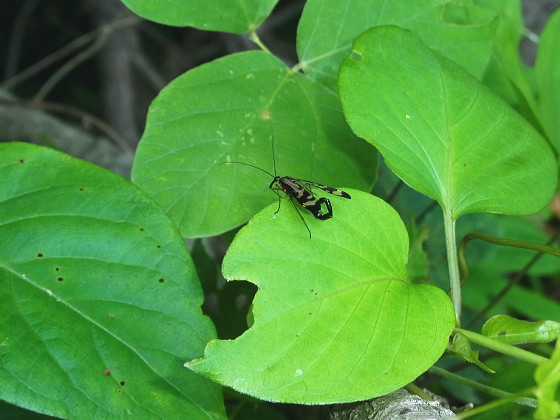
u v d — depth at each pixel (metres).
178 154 0.30
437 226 0.43
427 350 0.27
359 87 0.30
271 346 0.26
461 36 0.33
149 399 0.27
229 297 0.32
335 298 0.27
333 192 0.28
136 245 0.28
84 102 0.85
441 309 0.27
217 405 0.27
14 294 0.27
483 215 0.47
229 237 0.31
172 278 0.28
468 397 0.37
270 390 0.26
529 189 0.30
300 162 0.30
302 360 0.26
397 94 0.30
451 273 0.29
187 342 0.27
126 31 0.75
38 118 0.52
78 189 0.28
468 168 0.30
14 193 0.28
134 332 0.27
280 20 0.79
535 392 0.24
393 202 0.43
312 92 0.32
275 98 0.31
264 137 0.31
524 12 0.61
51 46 0.86
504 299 0.44
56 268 0.27
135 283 0.27
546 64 0.37
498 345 0.28
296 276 0.27
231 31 0.32
